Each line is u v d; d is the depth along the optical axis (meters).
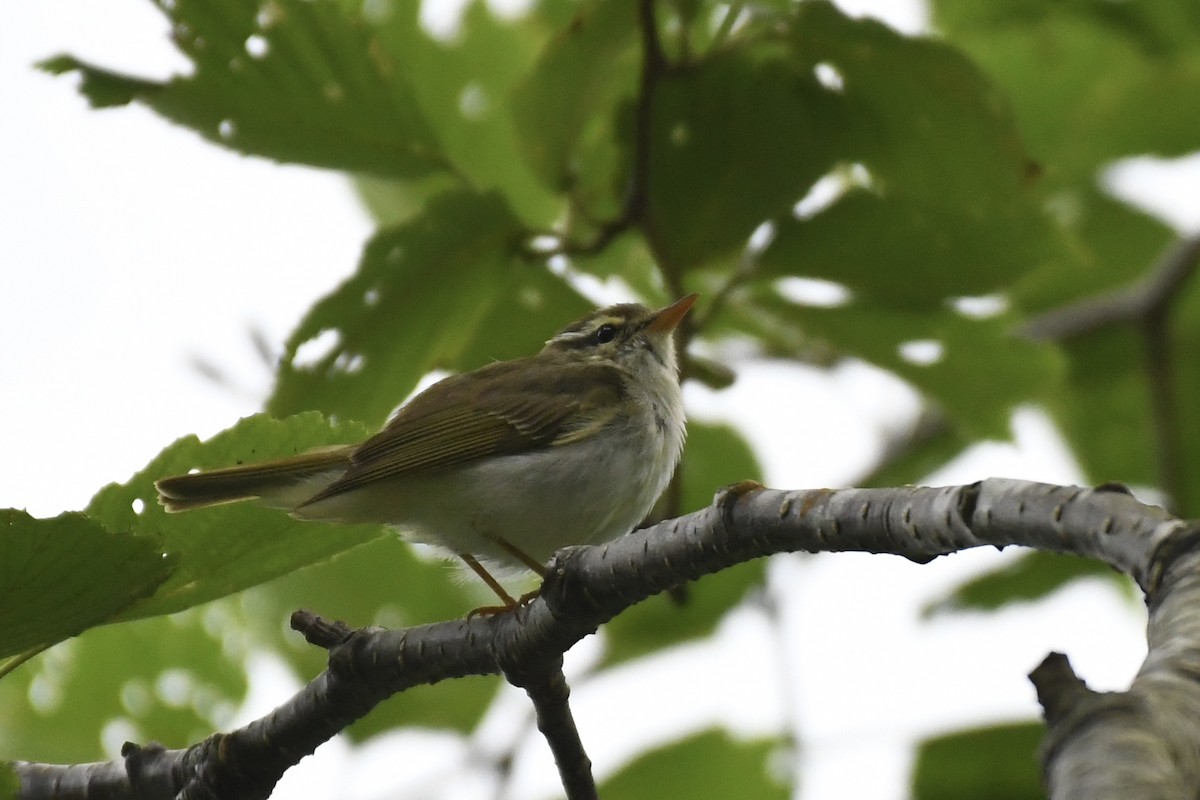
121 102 8.80
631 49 10.33
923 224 9.94
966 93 9.43
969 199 9.83
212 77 8.84
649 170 9.67
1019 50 14.50
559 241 9.52
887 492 6.03
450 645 7.83
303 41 8.81
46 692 10.87
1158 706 3.93
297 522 7.59
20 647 6.74
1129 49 14.39
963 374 11.07
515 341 10.55
